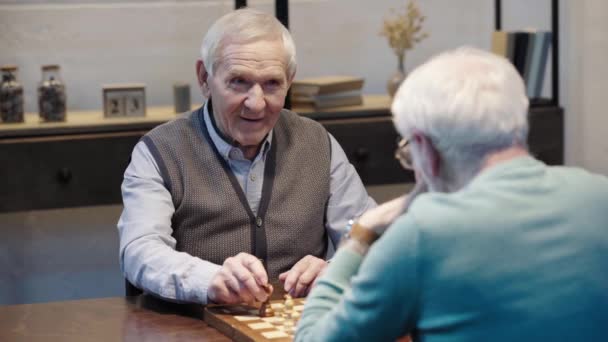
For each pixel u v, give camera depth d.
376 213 1.29
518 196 1.15
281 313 1.73
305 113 3.17
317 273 1.87
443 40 3.77
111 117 3.07
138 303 1.90
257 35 2.00
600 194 1.19
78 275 3.43
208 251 2.06
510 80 1.18
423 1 3.72
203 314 1.77
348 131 3.19
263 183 2.12
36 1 3.28
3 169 2.88
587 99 3.53
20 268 3.37
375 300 1.14
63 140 2.92
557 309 1.11
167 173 2.07
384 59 3.71
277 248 2.10
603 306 1.14
